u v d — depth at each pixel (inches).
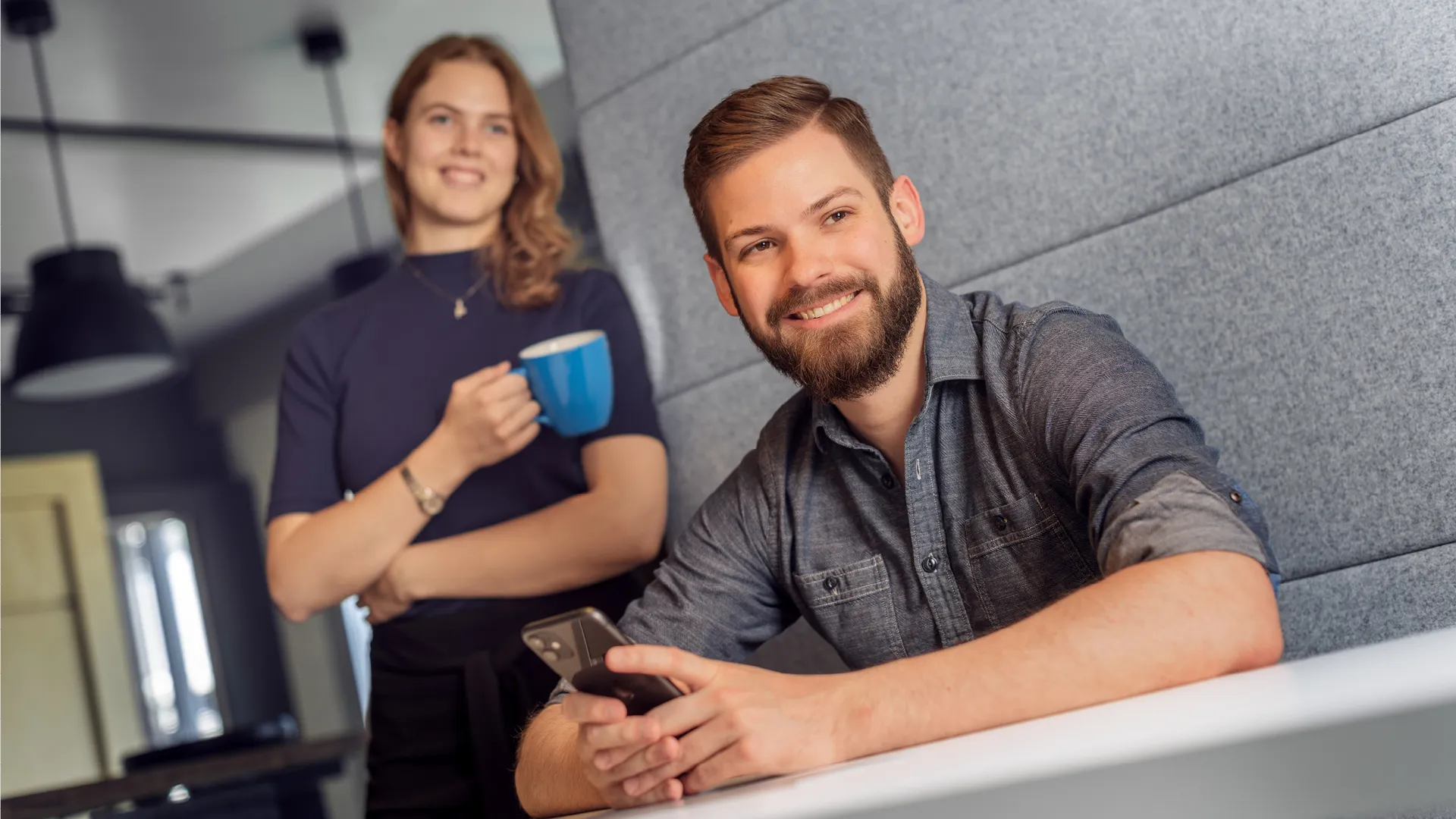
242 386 152.5
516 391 61.9
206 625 150.7
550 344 61.6
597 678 33.6
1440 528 48.0
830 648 60.2
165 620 152.0
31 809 79.8
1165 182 52.9
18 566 145.9
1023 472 44.3
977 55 56.9
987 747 26.1
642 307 67.7
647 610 50.6
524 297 67.8
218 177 141.9
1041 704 31.3
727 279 46.6
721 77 64.1
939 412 46.4
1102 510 37.7
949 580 46.3
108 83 124.5
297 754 89.1
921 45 58.3
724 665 34.1
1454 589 47.9
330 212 149.0
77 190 137.3
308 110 136.3
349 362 69.4
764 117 44.2
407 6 122.7
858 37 59.9
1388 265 48.5
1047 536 44.3
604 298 67.6
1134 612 31.7
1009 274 56.6
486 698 62.4
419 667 64.9
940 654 33.1
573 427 61.1
